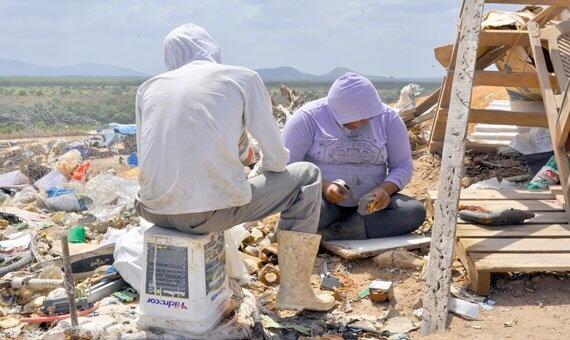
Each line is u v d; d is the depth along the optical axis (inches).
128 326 137.7
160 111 135.6
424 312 147.2
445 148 177.8
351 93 186.5
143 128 138.4
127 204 265.7
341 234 195.6
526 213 185.0
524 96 299.0
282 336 142.9
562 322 143.1
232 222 141.0
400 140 198.2
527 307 151.8
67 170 340.8
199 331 134.0
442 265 154.2
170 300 134.8
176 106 134.2
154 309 136.2
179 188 131.5
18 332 147.5
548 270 156.3
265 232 210.1
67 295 142.7
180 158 131.8
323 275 178.7
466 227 185.2
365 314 156.5
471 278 162.4
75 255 179.6
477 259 161.0
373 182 199.3
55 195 284.4
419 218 196.5
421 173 268.4
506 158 274.4
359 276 178.2
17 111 990.4
